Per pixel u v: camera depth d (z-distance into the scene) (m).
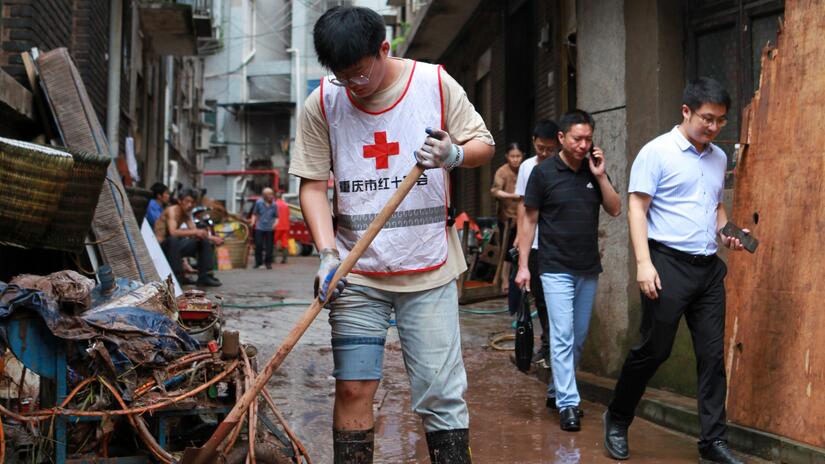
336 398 2.88
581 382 5.68
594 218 4.80
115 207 6.58
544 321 5.41
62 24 9.15
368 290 2.81
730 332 4.45
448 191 2.87
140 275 6.39
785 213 4.16
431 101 2.77
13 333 2.97
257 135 47.84
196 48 19.81
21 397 3.38
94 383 3.12
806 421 3.88
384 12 25.48
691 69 5.45
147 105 19.66
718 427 3.87
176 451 3.42
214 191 47.69
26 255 5.99
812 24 4.07
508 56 13.18
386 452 4.17
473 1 14.05
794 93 4.16
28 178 4.66
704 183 3.96
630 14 5.64
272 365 2.64
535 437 4.51
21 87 7.05
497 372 6.27
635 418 5.03
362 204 2.81
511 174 10.04
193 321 3.97
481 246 10.91
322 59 2.60
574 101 10.23
